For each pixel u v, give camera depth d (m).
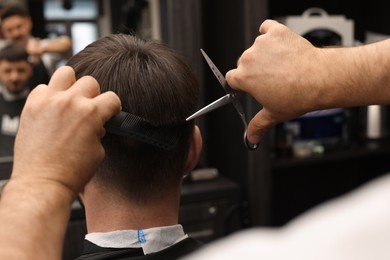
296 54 0.62
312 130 2.07
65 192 0.44
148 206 0.70
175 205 0.74
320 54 0.62
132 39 0.73
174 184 0.72
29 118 0.45
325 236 0.21
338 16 2.09
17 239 0.40
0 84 1.65
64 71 0.48
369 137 2.19
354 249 0.20
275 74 0.62
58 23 1.76
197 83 0.73
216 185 1.70
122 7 1.82
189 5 1.81
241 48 1.75
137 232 0.70
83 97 0.46
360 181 2.44
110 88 0.66
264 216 1.83
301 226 0.22
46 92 0.46
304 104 0.62
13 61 1.63
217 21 1.92
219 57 1.93
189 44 1.83
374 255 0.20
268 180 1.83
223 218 1.68
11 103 1.64
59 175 0.44
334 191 2.38
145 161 0.68
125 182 0.69
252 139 0.71
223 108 1.97
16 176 0.44
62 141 0.44
